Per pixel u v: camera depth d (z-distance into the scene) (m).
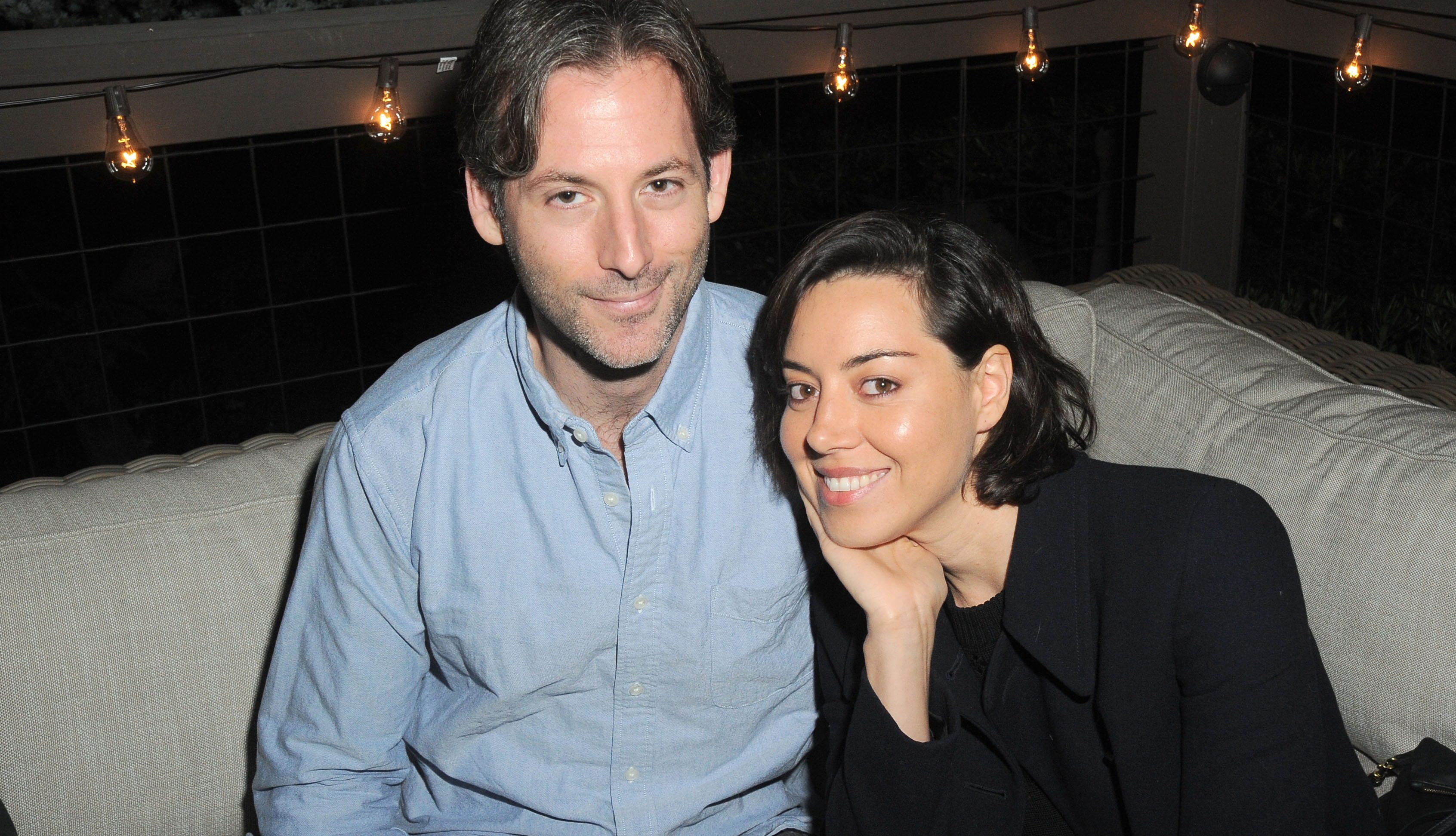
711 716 1.51
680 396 1.42
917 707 1.41
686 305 1.33
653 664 1.46
